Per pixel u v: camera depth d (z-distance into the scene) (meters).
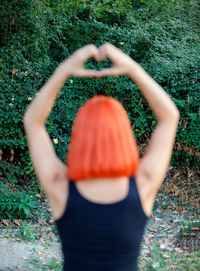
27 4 5.96
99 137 1.27
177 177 6.38
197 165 6.42
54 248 4.42
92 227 1.31
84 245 1.34
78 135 1.31
